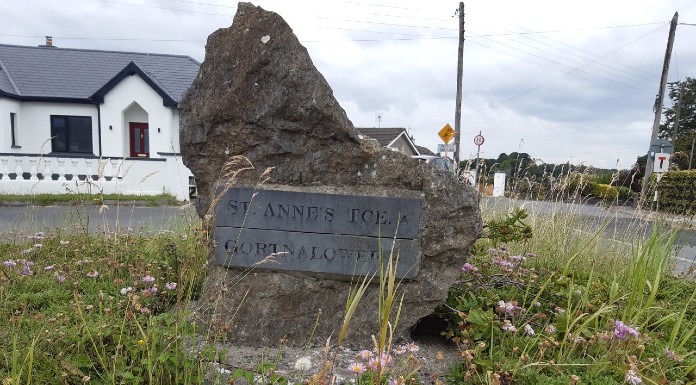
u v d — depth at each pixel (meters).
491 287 3.51
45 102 18.84
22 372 2.11
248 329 3.09
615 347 2.50
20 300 3.13
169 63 20.11
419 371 2.68
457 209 3.02
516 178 7.03
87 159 14.59
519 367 2.33
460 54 18.83
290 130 3.04
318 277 3.13
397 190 3.04
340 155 3.06
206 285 3.20
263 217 3.11
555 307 3.15
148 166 14.38
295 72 2.97
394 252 3.02
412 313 3.07
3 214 9.99
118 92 17.94
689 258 6.36
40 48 21.05
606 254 4.88
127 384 2.16
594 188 10.38
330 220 3.06
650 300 2.78
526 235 3.74
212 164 3.18
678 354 2.62
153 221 8.72
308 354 2.91
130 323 2.56
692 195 9.68
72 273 3.77
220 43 3.13
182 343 2.44
